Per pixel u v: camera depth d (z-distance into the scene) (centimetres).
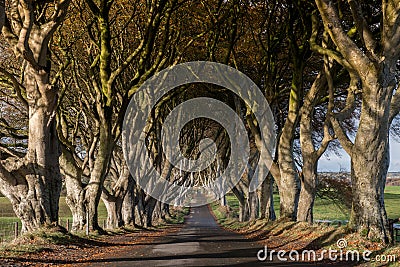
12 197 1866
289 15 2425
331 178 4047
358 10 1555
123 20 2556
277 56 2903
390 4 1556
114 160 3634
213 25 2550
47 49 1838
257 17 2669
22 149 2872
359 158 1678
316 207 5619
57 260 1494
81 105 2853
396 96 1678
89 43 2589
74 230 2528
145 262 1499
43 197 1872
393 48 1573
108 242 2255
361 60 1588
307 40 2412
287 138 2653
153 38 2291
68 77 2797
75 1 2325
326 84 2412
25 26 1584
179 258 1609
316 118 3475
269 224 2966
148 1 2378
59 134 2495
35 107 1845
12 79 1802
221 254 1727
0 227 3225
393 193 7812
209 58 2736
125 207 3603
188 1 2497
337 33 1581
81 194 2514
